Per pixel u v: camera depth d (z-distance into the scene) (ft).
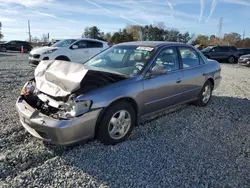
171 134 12.90
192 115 16.05
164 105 13.99
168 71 14.11
